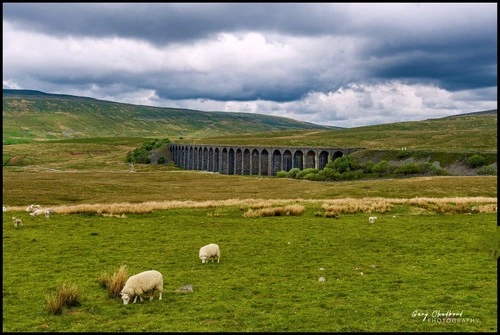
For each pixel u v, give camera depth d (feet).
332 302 70.13
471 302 69.05
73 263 95.14
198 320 62.90
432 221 142.31
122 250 107.04
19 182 331.16
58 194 271.28
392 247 109.29
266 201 200.34
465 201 185.47
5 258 98.43
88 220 146.51
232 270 90.38
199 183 390.21
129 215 158.20
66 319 62.90
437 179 321.52
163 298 72.38
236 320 62.90
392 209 168.76
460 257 98.12
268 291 76.18
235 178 449.89
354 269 90.22
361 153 545.03
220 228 134.62
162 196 277.44
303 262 96.37
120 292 70.23
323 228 133.80
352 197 260.21
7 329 59.16
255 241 116.98
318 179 440.04
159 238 120.37
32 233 125.08
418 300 70.54
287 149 589.73
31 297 72.79
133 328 59.57
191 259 99.09
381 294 73.92
